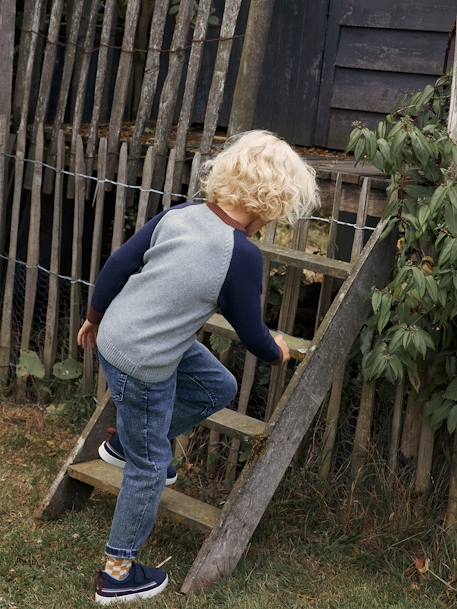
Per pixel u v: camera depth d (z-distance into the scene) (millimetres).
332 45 5391
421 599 3404
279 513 3865
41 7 4906
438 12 5051
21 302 5477
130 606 3242
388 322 3781
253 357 4141
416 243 3605
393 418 3865
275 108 5637
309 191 2986
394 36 5203
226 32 4309
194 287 2902
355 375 4301
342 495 3955
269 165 2893
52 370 5004
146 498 3162
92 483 3672
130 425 3088
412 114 3926
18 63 5016
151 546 3660
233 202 2932
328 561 3621
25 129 4941
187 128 4508
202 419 3398
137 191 5656
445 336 3631
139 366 2959
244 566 3523
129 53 4703
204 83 5809
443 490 3799
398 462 3896
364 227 3967
